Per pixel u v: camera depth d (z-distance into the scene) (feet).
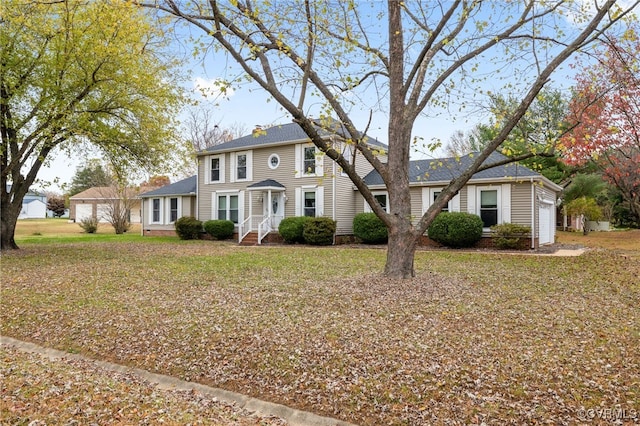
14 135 43.09
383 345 15.28
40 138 40.70
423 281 25.23
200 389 13.56
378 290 23.31
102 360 16.15
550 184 53.42
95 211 131.03
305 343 15.76
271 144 63.72
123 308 21.49
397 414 11.10
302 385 13.00
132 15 35.99
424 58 25.32
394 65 25.55
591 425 10.14
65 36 37.29
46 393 12.15
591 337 15.94
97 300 23.20
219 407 12.06
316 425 11.16
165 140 47.88
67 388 12.62
